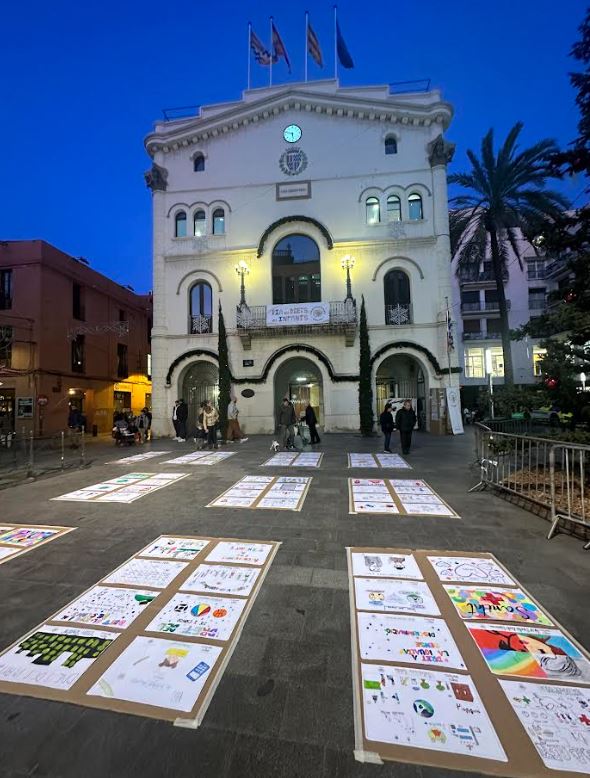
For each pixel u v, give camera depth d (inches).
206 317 741.9
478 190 713.0
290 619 117.2
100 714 83.9
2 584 142.1
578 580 140.1
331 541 178.1
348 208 715.4
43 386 687.7
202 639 107.9
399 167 711.7
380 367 767.1
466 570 148.0
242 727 80.4
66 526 205.6
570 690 88.4
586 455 228.1
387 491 269.4
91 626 114.4
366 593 131.8
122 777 70.6
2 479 337.7
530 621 115.2
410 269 699.4
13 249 691.4
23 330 681.6
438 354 683.4
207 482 305.6
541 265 1322.6
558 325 249.1
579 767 71.1
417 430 735.1
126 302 969.5
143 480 319.0
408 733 77.9
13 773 71.8
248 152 742.5
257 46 791.7
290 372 751.1
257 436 666.2
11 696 89.0
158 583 140.1
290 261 725.3
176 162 761.0
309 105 728.3
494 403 283.9
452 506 232.7
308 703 86.1
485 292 1354.6
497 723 80.0
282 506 235.1
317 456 428.5
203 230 755.4
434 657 99.7
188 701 86.9
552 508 190.4
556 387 253.4
